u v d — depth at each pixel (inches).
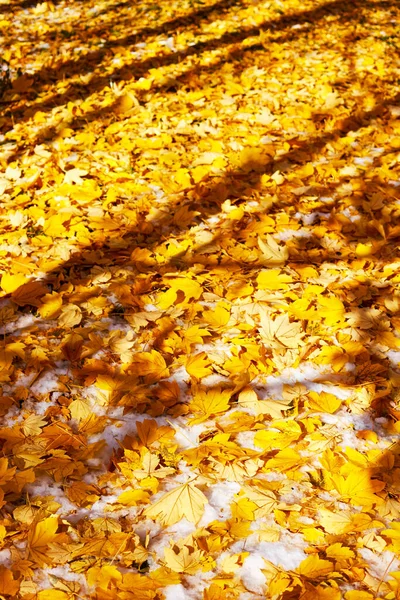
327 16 304.8
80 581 74.9
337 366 108.1
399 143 188.7
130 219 144.5
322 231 145.2
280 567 76.5
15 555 76.0
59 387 102.1
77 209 145.9
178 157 171.8
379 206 153.9
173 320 117.3
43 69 227.3
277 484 87.7
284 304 120.6
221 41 260.7
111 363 108.0
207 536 80.1
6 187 154.6
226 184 161.6
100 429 94.8
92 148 175.3
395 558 79.4
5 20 269.9
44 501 83.3
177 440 94.1
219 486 87.8
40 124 190.2
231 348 110.7
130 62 235.6
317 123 199.0
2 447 91.2
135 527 81.7
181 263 131.6
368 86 231.1
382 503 85.0
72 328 113.6
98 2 298.0
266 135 189.5
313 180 166.6
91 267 130.9
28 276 126.3
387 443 95.8
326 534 81.4
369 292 126.0
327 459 90.7
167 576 74.9
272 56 250.8
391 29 297.6
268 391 103.9
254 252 135.9
